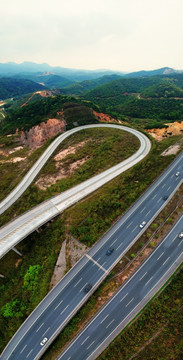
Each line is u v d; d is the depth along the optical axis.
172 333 36.56
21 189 83.94
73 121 129.00
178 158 80.62
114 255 50.97
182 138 100.19
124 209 61.50
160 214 58.59
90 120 132.38
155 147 95.44
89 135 115.25
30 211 66.88
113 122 133.12
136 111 176.62
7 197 80.56
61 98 153.62
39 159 101.88
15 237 55.94
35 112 147.88
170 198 62.41
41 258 56.03
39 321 42.75
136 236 53.72
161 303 41.09
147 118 163.25
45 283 48.91
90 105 147.12
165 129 117.62
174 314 38.91
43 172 91.44
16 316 45.91
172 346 34.91
